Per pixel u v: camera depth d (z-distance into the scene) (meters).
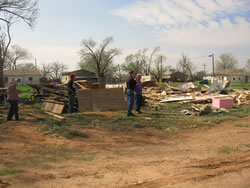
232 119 9.65
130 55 71.19
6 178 3.48
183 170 4.20
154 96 18.44
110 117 9.41
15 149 5.10
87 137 6.45
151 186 3.50
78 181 3.58
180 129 7.82
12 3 20.97
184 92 21.69
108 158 4.82
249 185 3.62
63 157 4.77
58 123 7.73
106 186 3.44
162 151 5.45
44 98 14.56
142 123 8.42
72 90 9.80
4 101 12.80
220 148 5.72
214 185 3.60
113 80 60.19
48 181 3.52
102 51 63.72
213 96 16.75
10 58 69.44
